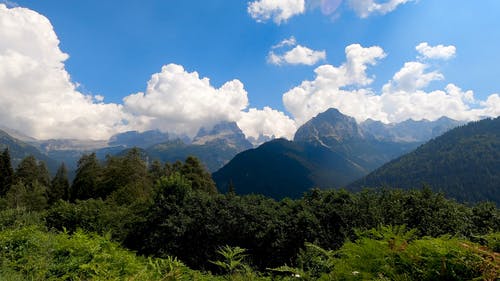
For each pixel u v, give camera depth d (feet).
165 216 86.58
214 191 196.95
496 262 7.10
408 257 8.45
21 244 25.45
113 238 78.59
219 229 85.40
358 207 84.69
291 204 96.22
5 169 251.80
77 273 20.30
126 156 198.29
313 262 14.56
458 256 7.75
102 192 170.81
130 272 21.36
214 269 81.82
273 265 81.82
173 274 18.29
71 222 75.87
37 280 19.01
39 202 167.02
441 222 77.46
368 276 8.71
